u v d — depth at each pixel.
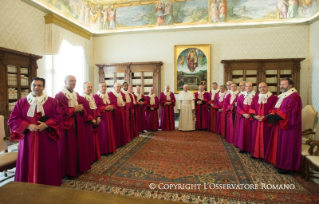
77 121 3.41
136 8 9.48
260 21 8.69
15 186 1.40
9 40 5.73
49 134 2.76
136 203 1.18
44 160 2.76
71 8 8.16
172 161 4.14
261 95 4.09
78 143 3.40
